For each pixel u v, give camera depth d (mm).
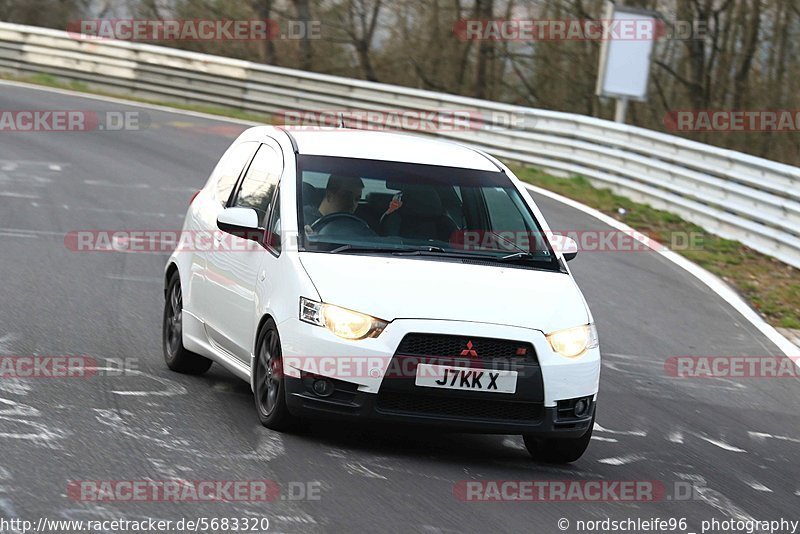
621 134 65000
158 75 101250
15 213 50500
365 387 21656
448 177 26125
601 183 67062
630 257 50594
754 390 33250
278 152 26672
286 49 140875
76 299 36031
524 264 24641
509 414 22266
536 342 22203
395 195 25219
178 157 71500
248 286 24750
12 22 156750
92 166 65375
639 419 28938
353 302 22047
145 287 38938
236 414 24531
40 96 95000
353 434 24031
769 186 52000
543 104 137875
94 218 51312
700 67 132875
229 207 27500
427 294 22438
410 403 21906
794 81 128250
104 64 104438
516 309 22641
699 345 37938
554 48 134750
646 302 43125
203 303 27234
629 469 24219
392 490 20109
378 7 141250
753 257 51906
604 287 44906
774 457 26844
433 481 21047
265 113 95875
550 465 23875
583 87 135250
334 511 18547
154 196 58156
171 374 28297
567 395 22422
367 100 88062
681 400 31406
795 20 128875
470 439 25500
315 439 23078
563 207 60812
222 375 29141
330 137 27359
